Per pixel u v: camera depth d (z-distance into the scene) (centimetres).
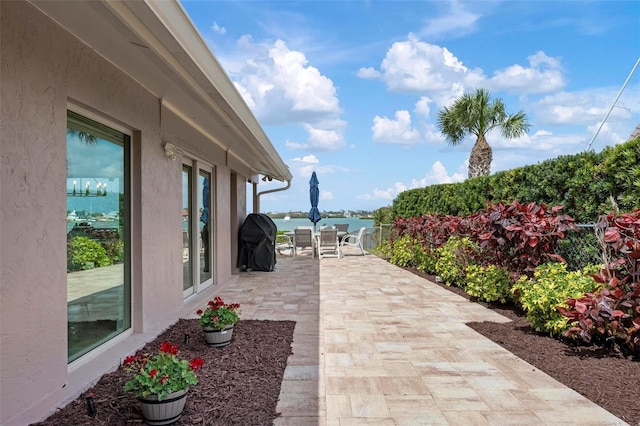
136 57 351
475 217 714
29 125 262
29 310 260
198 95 394
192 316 548
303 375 350
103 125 391
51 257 282
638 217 396
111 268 404
